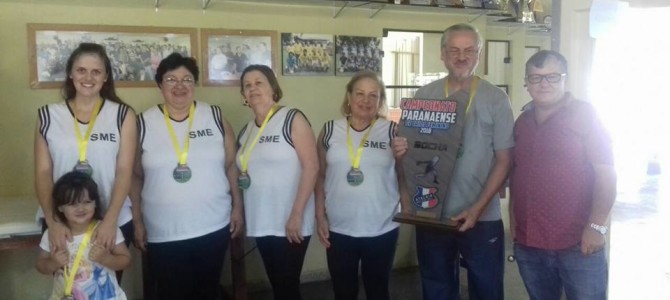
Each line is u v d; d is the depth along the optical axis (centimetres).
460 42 229
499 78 488
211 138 253
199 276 255
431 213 238
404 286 375
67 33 306
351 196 258
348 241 260
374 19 380
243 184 260
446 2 379
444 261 252
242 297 309
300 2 353
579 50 268
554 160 209
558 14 273
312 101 368
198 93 337
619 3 257
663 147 716
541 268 224
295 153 257
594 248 204
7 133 303
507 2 434
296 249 260
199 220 247
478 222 241
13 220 251
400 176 262
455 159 231
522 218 221
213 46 338
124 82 319
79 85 226
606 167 201
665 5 249
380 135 265
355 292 268
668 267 372
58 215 225
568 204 209
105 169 233
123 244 236
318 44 366
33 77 302
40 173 229
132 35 319
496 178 230
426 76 403
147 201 247
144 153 246
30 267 321
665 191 631
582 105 207
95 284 228
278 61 356
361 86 261
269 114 260
